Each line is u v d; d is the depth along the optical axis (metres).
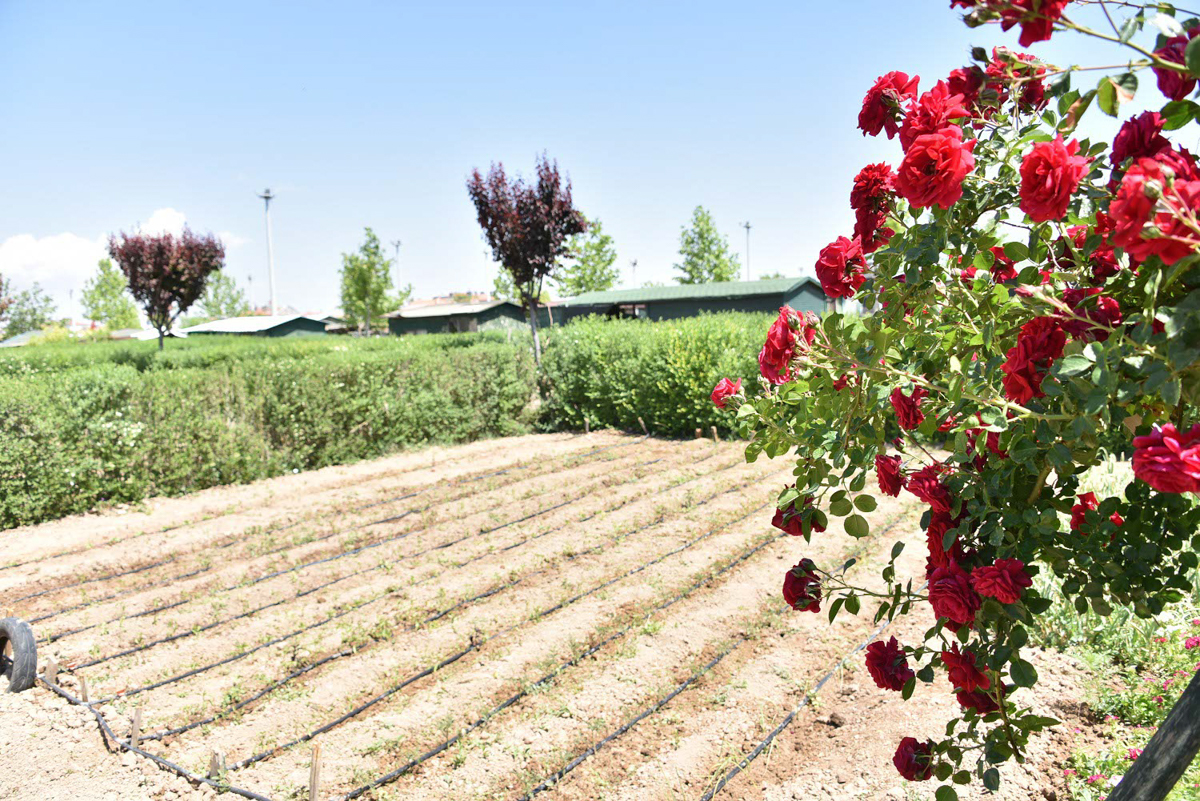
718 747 4.48
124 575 7.73
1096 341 1.63
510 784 4.29
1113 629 4.66
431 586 7.09
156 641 6.21
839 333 2.11
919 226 2.01
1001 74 1.85
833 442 2.22
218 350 27.66
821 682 5.01
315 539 8.70
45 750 4.76
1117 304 1.75
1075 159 1.56
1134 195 1.29
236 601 6.95
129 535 8.93
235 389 11.83
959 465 2.07
